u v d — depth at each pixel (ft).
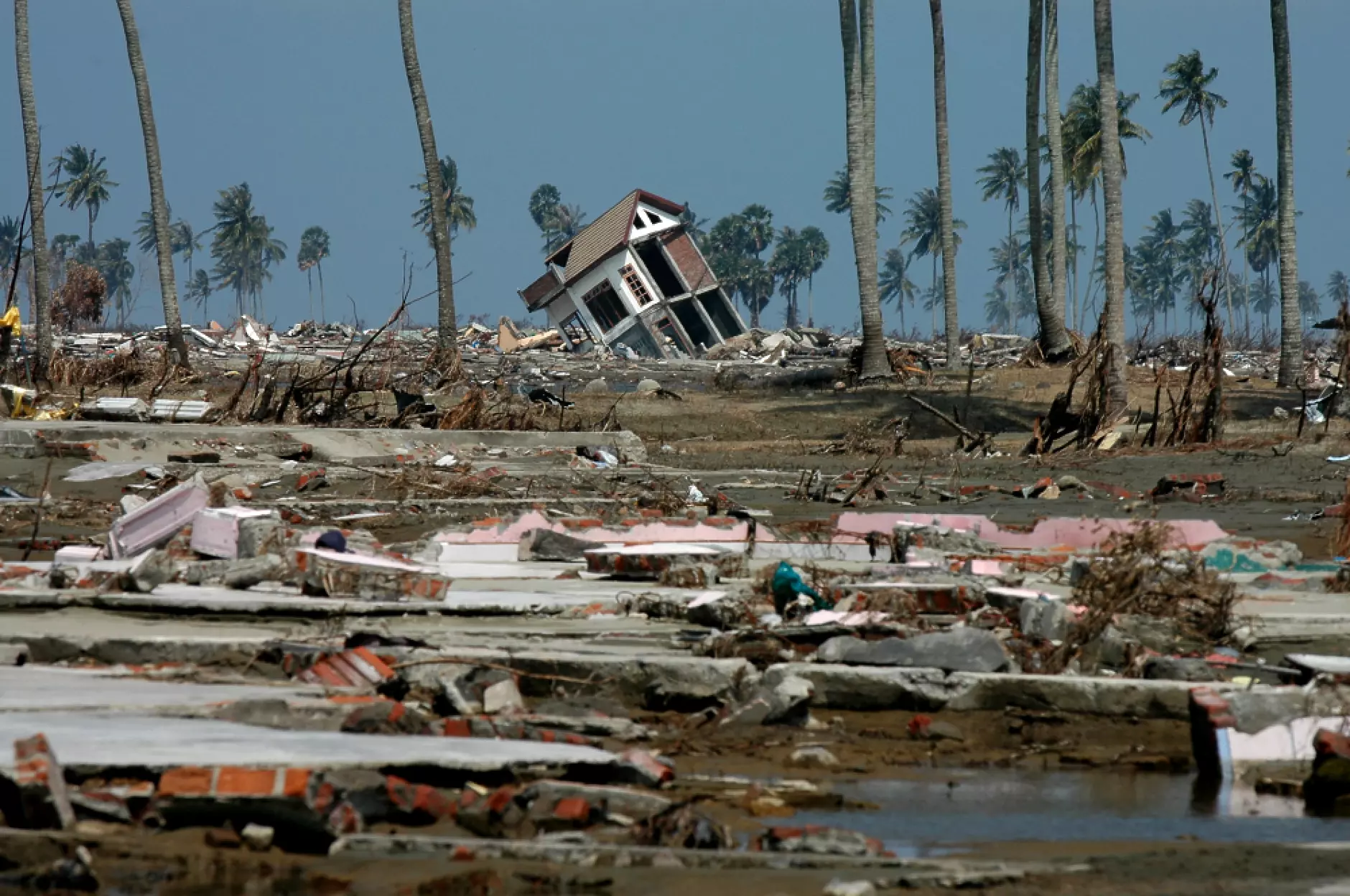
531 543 177.58
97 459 267.59
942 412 441.68
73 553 148.87
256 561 129.08
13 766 55.62
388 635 101.45
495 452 320.70
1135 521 138.62
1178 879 54.29
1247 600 138.82
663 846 56.85
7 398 341.62
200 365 563.89
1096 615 102.01
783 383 524.93
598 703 88.22
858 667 93.56
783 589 122.11
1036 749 82.74
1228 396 466.70
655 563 155.12
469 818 58.65
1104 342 375.45
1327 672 93.04
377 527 219.61
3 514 210.79
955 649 95.04
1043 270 565.94
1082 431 362.94
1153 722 88.48
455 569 166.50
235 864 52.85
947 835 63.05
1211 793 72.95
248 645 96.68
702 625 116.37
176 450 278.05
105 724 69.21
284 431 302.86
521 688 93.20
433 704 85.40
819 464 338.95
